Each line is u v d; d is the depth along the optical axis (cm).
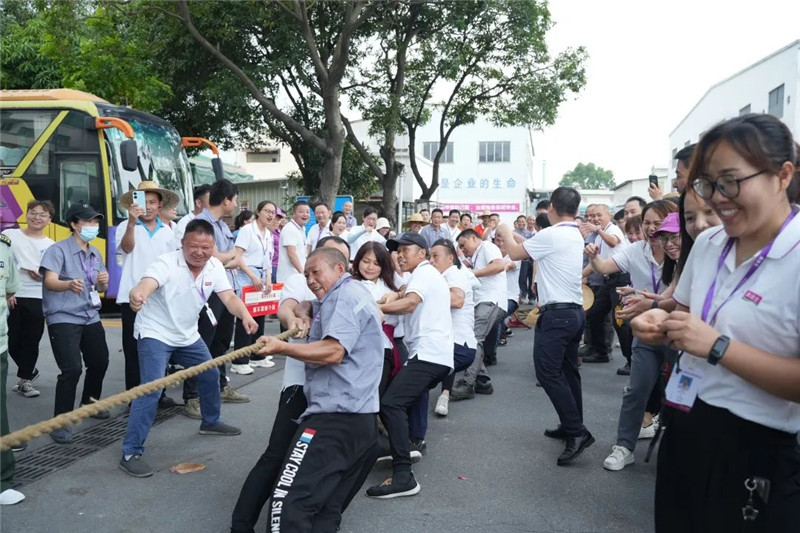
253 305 717
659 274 465
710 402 206
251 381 705
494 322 676
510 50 1778
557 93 1820
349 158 2120
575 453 474
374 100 1842
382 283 505
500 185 3928
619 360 867
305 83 1730
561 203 480
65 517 385
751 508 198
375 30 1717
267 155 3625
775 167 186
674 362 229
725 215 195
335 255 336
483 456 497
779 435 198
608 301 802
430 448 515
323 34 1678
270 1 1412
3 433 407
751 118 190
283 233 809
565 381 477
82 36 1492
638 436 504
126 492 422
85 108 1091
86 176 1080
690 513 211
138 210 567
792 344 192
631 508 406
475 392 684
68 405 508
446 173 3947
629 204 734
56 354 507
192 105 1786
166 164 1207
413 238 474
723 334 197
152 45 1549
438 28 1722
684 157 364
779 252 192
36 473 450
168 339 469
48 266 502
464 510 402
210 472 457
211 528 375
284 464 306
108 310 1181
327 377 321
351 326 317
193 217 660
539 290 481
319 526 312
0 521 378
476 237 700
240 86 1539
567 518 393
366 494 421
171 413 589
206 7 1418
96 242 1067
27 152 1095
